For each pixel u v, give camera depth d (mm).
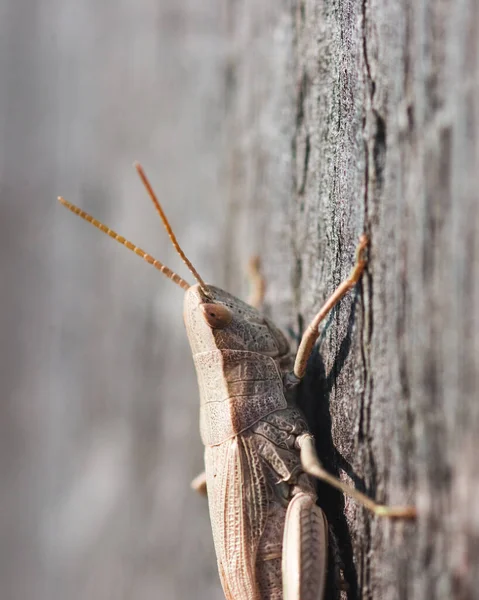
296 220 129
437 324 108
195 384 147
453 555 107
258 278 137
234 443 123
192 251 151
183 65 155
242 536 122
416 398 109
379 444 113
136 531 153
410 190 110
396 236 111
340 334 119
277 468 123
